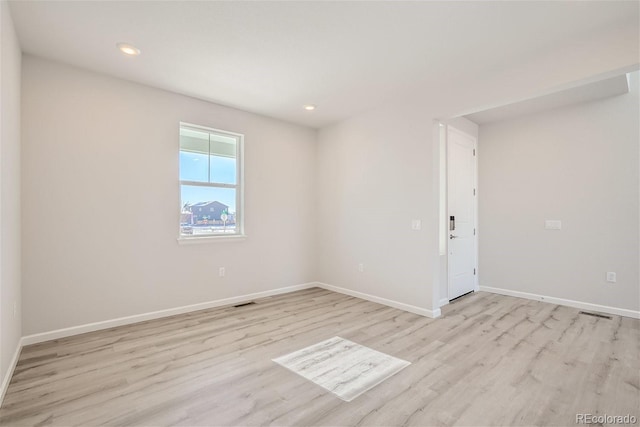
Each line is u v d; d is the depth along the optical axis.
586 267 3.93
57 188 2.90
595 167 3.87
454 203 4.38
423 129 3.66
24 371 2.30
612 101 3.76
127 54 2.79
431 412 1.85
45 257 2.84
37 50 2.71
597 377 2.23
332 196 4.87
